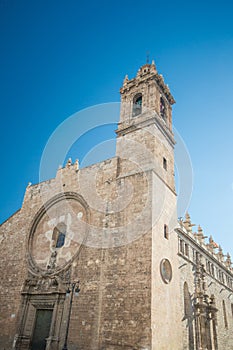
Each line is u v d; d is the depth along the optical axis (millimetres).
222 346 39000
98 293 25406
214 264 46812
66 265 29422
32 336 28328
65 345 22891
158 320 23016
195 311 33469
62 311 26891
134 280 24391
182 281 32375
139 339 21656
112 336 22922
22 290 31141
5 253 36562
